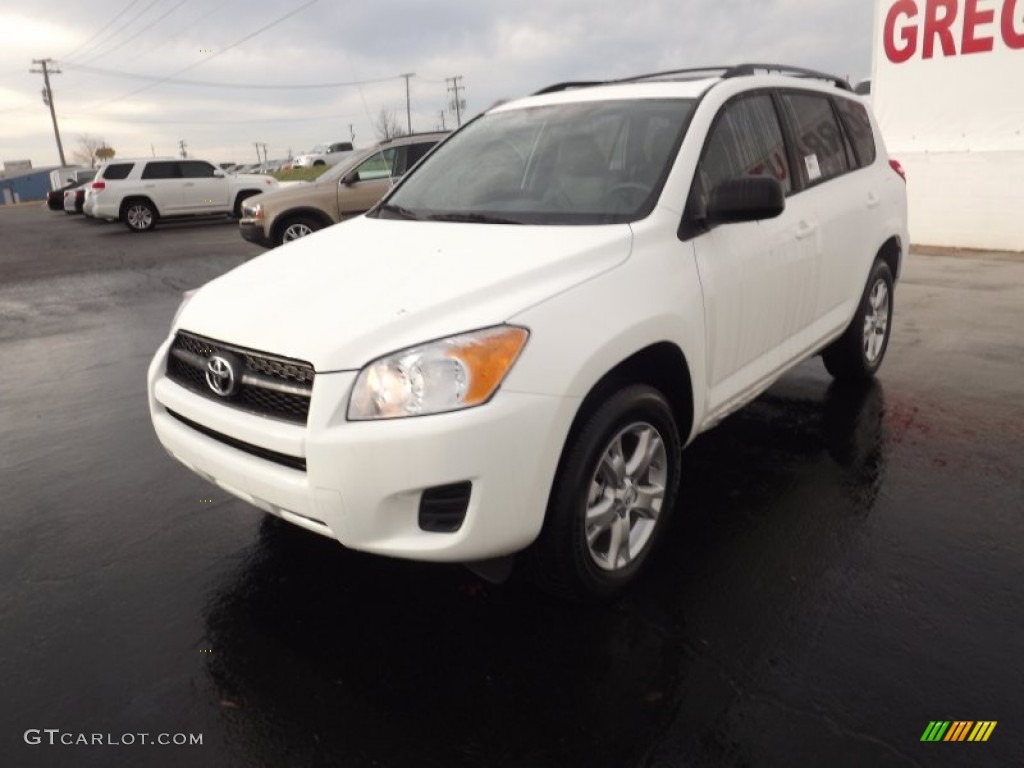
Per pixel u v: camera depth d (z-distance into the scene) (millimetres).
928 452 4047
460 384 2295
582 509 2574
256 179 21312
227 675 2531
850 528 3299
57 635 2771
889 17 11664
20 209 42688
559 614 2781
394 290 2609
